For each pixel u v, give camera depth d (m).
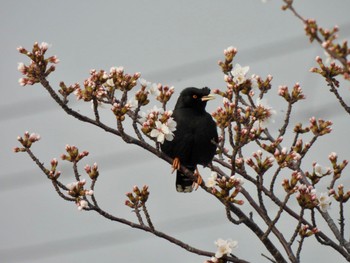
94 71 11.90
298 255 11.28
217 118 12.19
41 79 11.56
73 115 11.76
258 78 12.55
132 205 11.57
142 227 11.51
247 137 11.39
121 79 11.92
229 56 11.66
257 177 11.43
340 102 11.46
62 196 11.51
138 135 12.12
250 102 12.50
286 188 11.23
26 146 11.54
